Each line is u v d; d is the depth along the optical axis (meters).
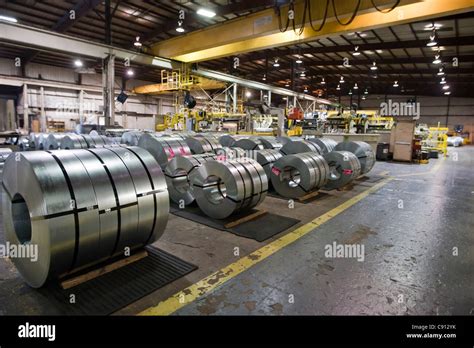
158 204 2.72
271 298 2.25
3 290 2.26
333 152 6.18
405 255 3.07
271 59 17.11
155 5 9.41
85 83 17.75
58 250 2.08
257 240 3.36
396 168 9.89
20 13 9.62
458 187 6.70
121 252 2.62
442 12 6.55
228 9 8.87
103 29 11.20
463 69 18.09
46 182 2.05
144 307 2.10
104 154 2.54
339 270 2.72
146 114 21.45
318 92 28.47
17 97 15.96
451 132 26.58
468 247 3.30
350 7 6.81
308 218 4.24
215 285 2.41
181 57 11.20
